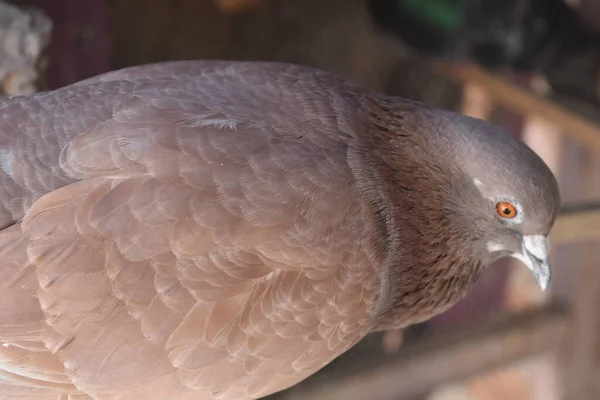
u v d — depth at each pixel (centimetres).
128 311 55
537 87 90
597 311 92
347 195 57
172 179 55
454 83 105
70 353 55
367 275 58
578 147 89
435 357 87
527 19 81
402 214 60
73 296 55
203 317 56
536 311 93
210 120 57
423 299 62
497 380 109
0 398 56
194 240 55
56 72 74
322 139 58
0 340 55
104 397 57
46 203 55
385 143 61
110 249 55
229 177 56
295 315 57
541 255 60
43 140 57
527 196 59
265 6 90
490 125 61
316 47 95
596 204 77
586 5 81
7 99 58
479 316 96
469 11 82
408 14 84
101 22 77
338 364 86
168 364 56
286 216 56
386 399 86
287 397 81
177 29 87
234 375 57
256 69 61
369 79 100
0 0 69
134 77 60
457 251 62
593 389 93
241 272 56
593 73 82
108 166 56
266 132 57
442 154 61
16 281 55
